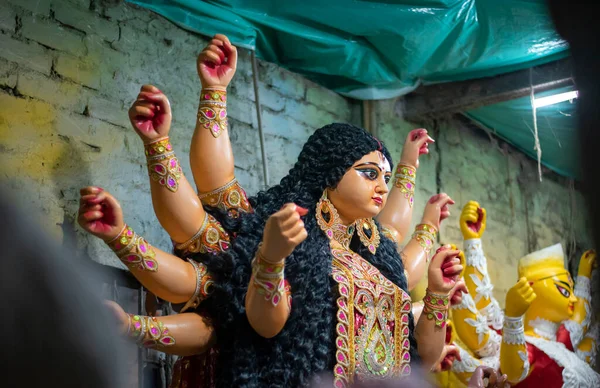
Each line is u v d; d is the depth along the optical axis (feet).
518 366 9.46
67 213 8.30
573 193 16.47
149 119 6.71
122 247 6.27
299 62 11.31
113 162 8.90
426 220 8.64
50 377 2.25
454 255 7.23
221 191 7.14
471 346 10.07
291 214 6.01
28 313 2.25
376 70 11.61
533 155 15.48
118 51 9.25
